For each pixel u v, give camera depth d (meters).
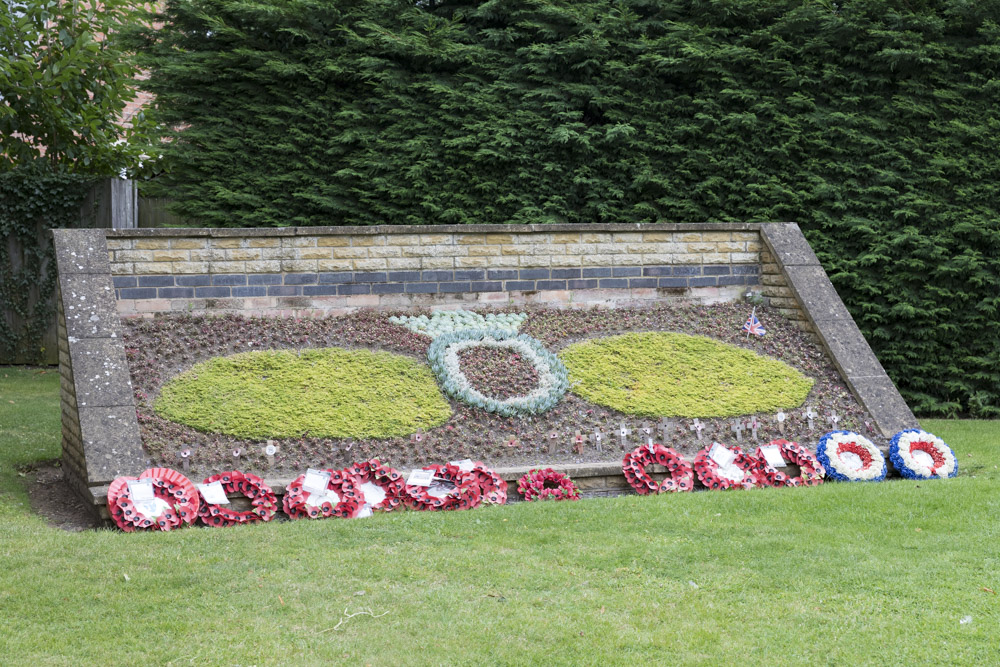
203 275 8.43
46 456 8.16
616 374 8.45
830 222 10.95
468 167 11.05
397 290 8.96
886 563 5.23
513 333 8.79
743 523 6.05
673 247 9.67
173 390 7.41
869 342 11.09
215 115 11.23
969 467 7.99
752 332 9.26
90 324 7.32
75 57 12.59
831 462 7.59
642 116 11.21
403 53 11.10
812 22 11.13
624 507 6.40
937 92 10.97
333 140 11.11
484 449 7.39
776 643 4.16
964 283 10.88
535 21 11.40
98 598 4.59
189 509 6.16
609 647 4.11
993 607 4.55
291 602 4.57
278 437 7.12
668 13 11.59
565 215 11.09
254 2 10.98
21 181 12.52
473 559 5.25
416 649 4.06
